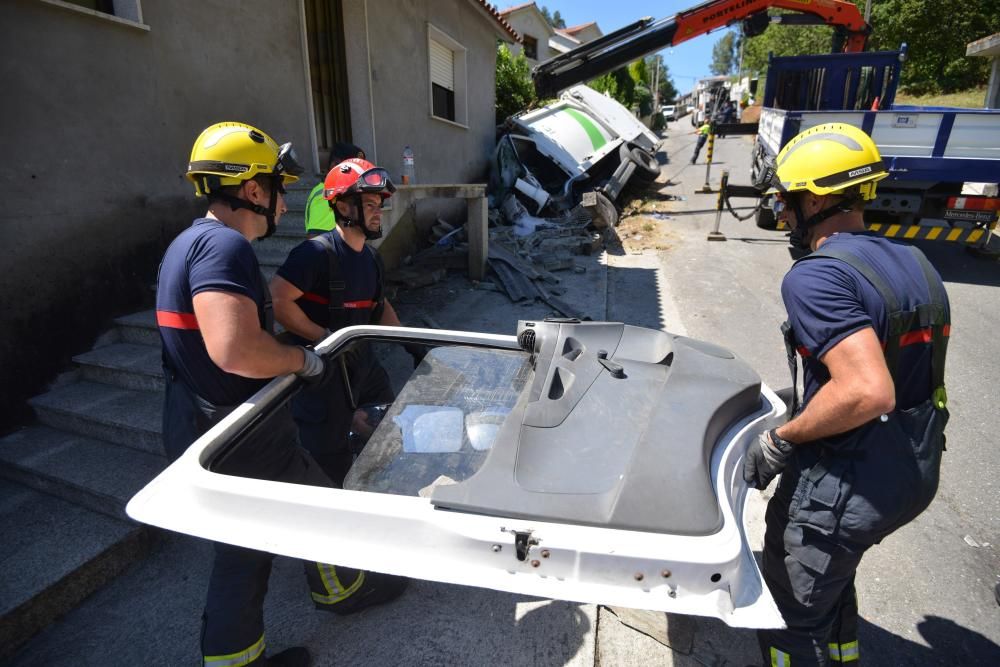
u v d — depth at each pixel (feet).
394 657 6.69
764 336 16.43
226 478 3.98
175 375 5.51
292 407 6.86
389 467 5.24
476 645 6.84
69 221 11.45
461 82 31.22
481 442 5.32
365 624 7.14
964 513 9.21
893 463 4.49
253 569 5.31
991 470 10.25
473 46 32.17
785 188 5.07
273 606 7.44
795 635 5.20
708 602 3.28
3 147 10.29
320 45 20.80
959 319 17.48
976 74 71.77
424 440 5.46
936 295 4.55
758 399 4.87
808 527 4.75
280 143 17.48
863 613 7.36
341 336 6.75
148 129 13.03
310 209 11.02
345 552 3.69
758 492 9.90
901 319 4.39
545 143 32.83
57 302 11.32
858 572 8.05
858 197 4.84
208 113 14.71
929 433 4.59
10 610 6.75
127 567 8.16
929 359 4.58
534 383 4.75
